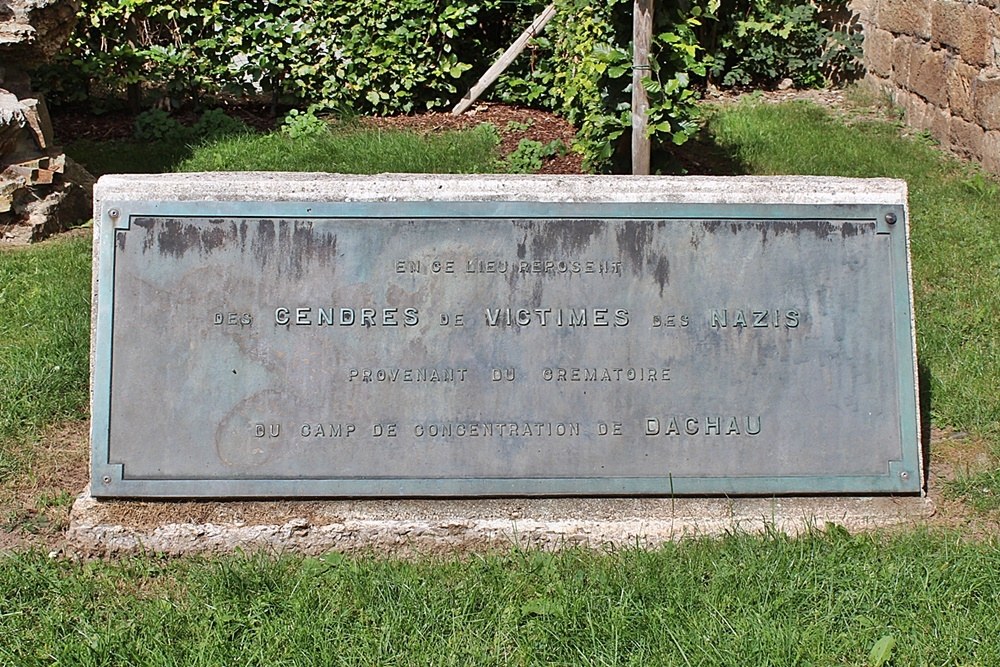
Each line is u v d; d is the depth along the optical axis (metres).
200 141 9.41
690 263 4.20
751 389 4.18
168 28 10.20
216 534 4.10
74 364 5.34
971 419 4.97
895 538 4.07
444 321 4.18
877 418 4.20
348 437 4.14
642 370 4.18
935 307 6.02
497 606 3.74
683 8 7.60
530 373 4.17
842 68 11.08
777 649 3.49
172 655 3.51
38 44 8.02
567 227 4.19
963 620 3.63
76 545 4.11
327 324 4.16
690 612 3.69
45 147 7.55
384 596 3.78
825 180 4.30
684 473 4.16
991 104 8.34
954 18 8.94
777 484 4.16
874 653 3.48
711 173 8.39
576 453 4.15
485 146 9.11
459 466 4.14
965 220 7.24
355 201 4.19
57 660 3.49
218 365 4.15
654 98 7.53
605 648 3.53
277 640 3.59
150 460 4.13
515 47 10.12
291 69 10.12
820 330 4.21
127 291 4.15
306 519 4.12
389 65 10.10
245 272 4.16
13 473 4.61
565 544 4.12
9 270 6.49
